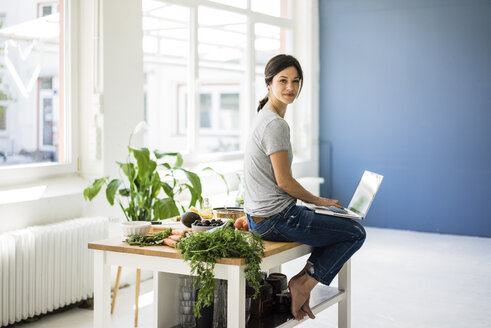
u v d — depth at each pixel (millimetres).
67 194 4449
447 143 7152
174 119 12438
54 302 4078
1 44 4293
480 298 4699
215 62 6648
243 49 7090
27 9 4465
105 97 4703
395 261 5859
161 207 4137
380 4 7402
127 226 2980
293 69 2994
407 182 7387
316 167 7863
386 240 6836
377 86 7488
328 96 7793
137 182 4250
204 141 12359
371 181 3127
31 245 3881
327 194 7863
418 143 7301
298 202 5039
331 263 3049
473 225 7078
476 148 7016
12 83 4391
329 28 7727
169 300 3104
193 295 3025
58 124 4742
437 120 7184
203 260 2619
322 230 2979
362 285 5043
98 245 2885
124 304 4535
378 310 4395
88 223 4297
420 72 7238
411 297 4715
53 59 4684
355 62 7598
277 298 3186
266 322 3021
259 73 7898
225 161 6512
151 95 12469
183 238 2752
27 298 3902
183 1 5773
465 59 7008
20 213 4102
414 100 7289
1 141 4340
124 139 4902
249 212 3023
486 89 6930
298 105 7738
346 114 7699
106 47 4688
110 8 4695
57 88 4727
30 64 4512
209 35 6523
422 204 7320
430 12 7141
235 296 2625
